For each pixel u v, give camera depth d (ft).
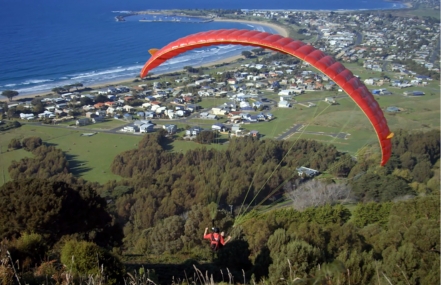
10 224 47.47
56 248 49.52
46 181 52.65
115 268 30.58
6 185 52.11
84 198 53.93
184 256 57.21
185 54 372.17
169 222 70.28
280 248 43.39
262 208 91.91
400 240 51.49
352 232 52.60
